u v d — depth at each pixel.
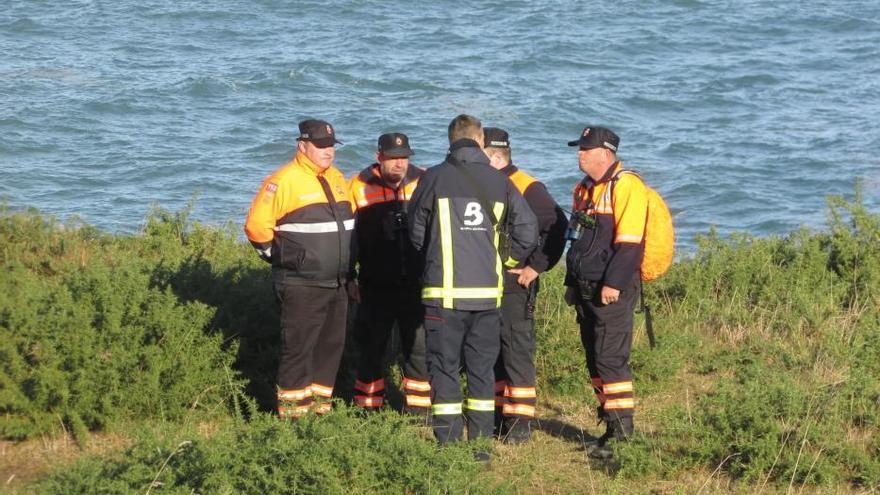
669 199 64.19
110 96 85.00
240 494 15.48
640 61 109.44
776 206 62.31
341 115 83.81
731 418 18.28
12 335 19.36
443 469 16.30
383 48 110.94
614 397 18.75
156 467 15.59
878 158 72.56
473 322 17.98
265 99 87.94
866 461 17.38
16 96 82.81
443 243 17.67
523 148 75.94
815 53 115.25
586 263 18.52
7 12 121.06
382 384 20.70
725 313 26.02
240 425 17.28
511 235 18.08
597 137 18.42
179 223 30.62
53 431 18.92
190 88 89.81
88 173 64.06
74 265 26.70
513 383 19.66
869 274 26.89
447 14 131.62
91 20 119.75
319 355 19.44
